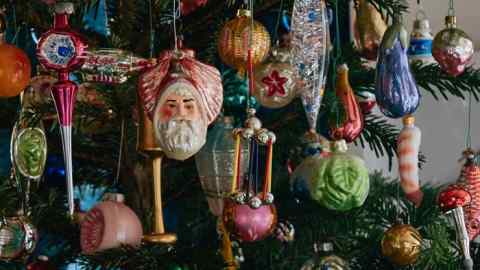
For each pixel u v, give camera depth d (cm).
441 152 161
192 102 81
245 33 89
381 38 97
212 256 84
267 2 98
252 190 89
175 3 91
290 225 96
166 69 82
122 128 92
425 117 162
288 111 102
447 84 101
